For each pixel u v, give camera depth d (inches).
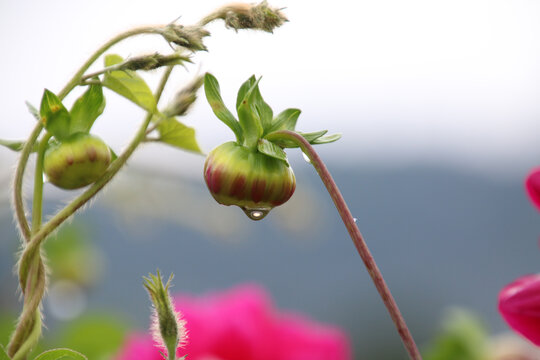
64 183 16.2
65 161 16.0
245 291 21.9
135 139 16.7
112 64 16.6
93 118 16.2
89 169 16.1
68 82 16.1
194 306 21.4
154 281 15.6
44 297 16.1
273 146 16.1
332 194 15.4
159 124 17.0
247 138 16.1
